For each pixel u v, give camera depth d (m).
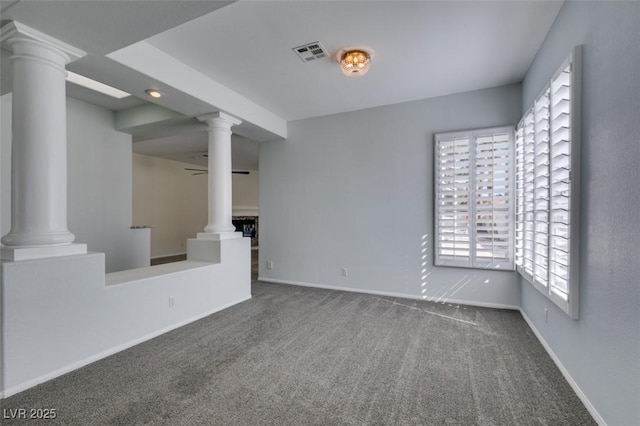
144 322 2.74
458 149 3.76
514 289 3.58
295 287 4.72
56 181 2.20
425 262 4.03
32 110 2.10
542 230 2.51
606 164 1.58
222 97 3.59
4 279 1.87
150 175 7.84
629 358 1.39
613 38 1.52
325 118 4.68
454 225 3.79
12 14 1.90
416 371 2.21
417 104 4.06
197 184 9.27
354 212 4.48
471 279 3.79
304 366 2.28
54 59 2.19
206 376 2.14
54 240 2.16
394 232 4.22
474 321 3.21
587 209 1.79
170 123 4.40
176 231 8.57
